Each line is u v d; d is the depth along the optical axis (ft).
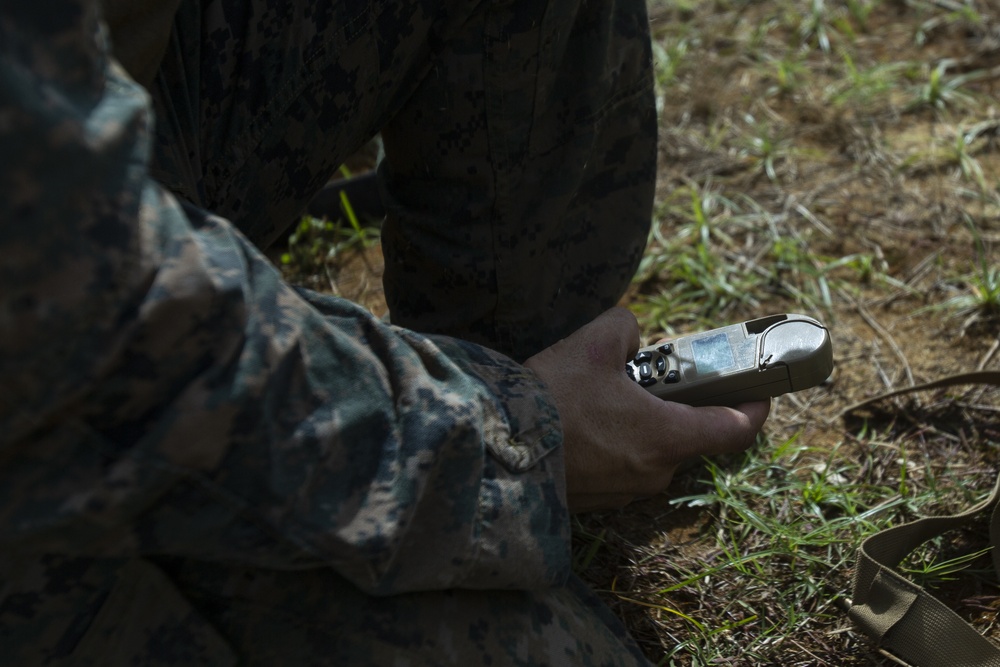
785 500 4.39
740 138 6.81
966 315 5.30
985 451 4.54
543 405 3.06
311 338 2.55
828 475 4.51
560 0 3.61
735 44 7.72
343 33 3.53
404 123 3.95
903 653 3.58
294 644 2.65
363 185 6.33
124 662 2.56
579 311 4.27
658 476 3.75
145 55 2.99
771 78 7.32
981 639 3.39
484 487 2.81
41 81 1.95
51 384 2.06
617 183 4.26
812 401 4.94
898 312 5.41
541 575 2.89
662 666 3.72
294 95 3.56
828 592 4.02
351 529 2.46
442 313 4.19
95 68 2.11
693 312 5.56
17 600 2.47
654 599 4.03
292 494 2.39
